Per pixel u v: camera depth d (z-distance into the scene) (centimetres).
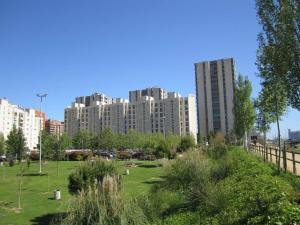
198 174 1454
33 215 1700
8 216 1680
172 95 15025
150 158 6206
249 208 957
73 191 1512
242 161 2016
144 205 1202
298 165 2119
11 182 3122
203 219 1094
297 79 997
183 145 5162
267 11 1063
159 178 3181
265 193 1003
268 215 779
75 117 17162
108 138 10281
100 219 955
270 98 1938
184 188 1454
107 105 16338
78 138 10675
